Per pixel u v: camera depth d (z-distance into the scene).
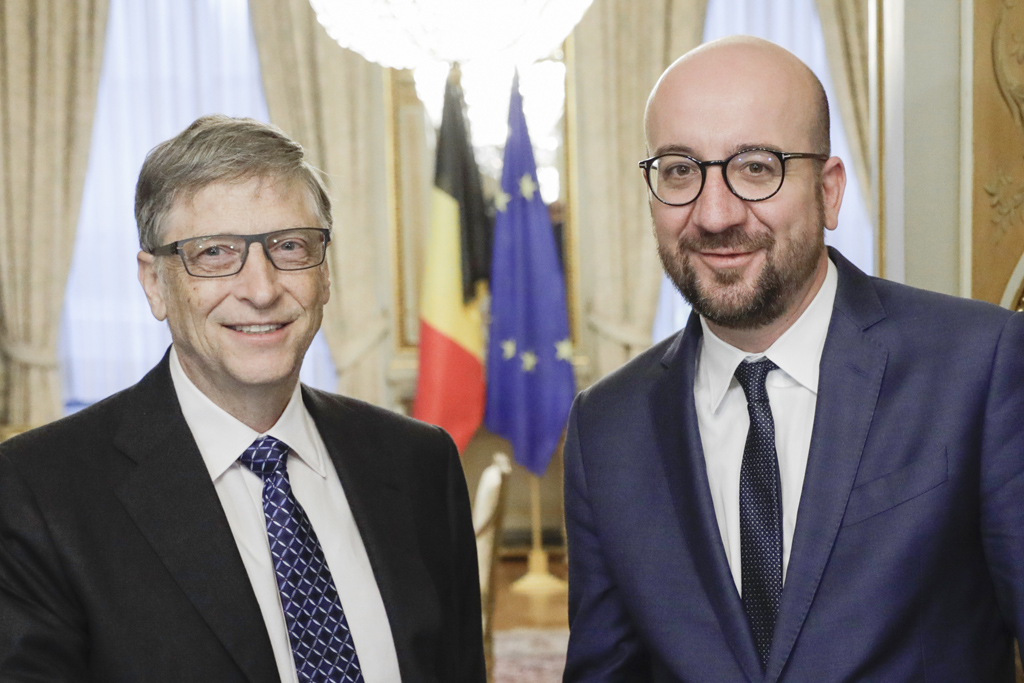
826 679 1.30
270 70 6.13
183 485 1.35
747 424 1.48
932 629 1.33
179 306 1.35
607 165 6.09
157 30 6.23
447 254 5.41
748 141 1.34
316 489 1.47
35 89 6.07
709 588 1.41
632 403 1.60
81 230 6.28
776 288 1.37
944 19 2.35
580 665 1.61
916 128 2.37
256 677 1.28
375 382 6.21
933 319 1.43
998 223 2.28
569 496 1.65
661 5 6.02
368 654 1.40
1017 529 1.30
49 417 6.16
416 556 1.50
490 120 6.14
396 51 2.87
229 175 1.33
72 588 1.27
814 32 6.12
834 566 1.34
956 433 1.35
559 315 5.59
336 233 6.13
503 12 2.64
